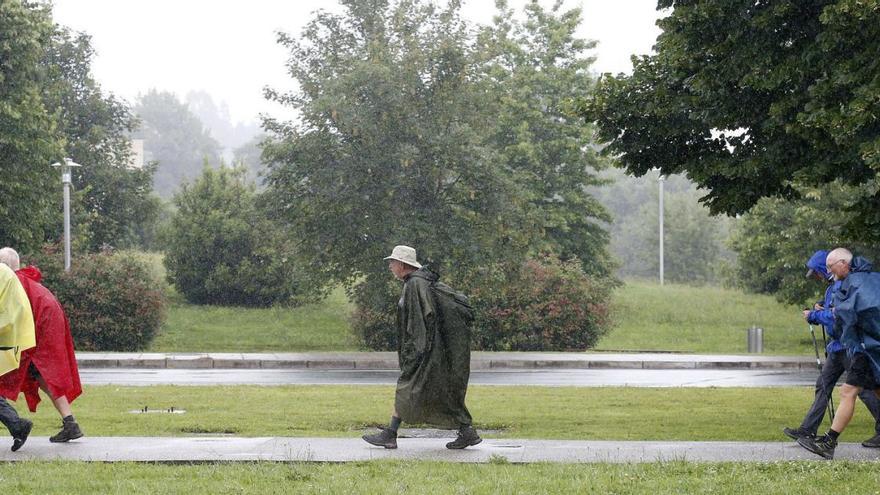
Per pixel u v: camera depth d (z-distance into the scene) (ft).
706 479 45.60
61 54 284.82
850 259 56.03
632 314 256.73
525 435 70.28
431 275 54.95
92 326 181.16
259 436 67.72
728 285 305.32
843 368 57.06
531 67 266.16
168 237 246.68
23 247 201.87
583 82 266.36
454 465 50.24
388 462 51.13
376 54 169.48
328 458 52.75
